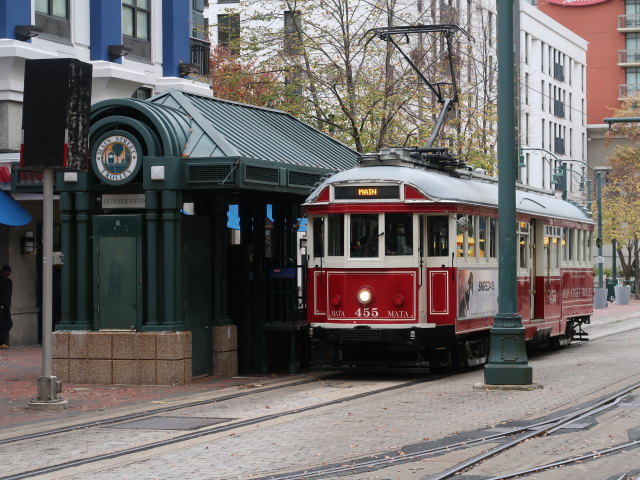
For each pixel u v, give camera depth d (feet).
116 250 68.49
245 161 67.21
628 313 173.88
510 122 65.77
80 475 37.99
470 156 132.46
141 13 109.40
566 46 296.10
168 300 67.67
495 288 80.69
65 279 70.08
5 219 87.71
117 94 103.65
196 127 70.08
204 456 41.60
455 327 71.41
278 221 80.64
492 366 64.49
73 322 70.13
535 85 266.36
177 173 67.26
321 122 120.37
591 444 44.04
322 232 71.87
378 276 70.44
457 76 135.74
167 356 67.15
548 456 41.42
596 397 59.16
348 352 73.87
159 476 37.63
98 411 56.03
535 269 91.25
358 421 50.78
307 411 54.65
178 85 111.55
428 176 72.23
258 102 126.00
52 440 46.39
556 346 98.78
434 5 142.41
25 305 100.07
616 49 346.13
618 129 259.60
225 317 73.61
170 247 67.56
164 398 61.16
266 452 42.45
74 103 57.21
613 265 238.07
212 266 72.59
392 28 100.68
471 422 50.08
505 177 65.62
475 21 181.68
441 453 42.11
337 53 120.16
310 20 120.78
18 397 62.23
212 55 153.28
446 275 71.05
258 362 75.77
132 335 67.72
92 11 102.42
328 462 40.32
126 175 67.82
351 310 70.74
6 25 92.32
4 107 93.61
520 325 64.95
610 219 236.84
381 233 70.64
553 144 285.84
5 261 97.66
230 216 99.76
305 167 75.25
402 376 75.10
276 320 78.18
